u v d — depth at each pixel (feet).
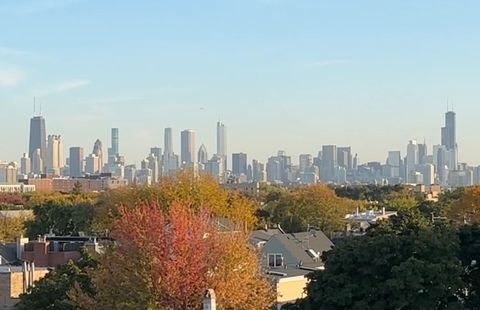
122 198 310.24
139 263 121.08
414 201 525.34
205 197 296.92
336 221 404.98
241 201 328.90
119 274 122.62
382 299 131.95
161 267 119.75
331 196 423.23
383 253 134.62
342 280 135.03
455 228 144.25
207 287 119.34
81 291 135.85
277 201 447.42
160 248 120.98
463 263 143.64
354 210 483.92
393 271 130.00
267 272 188.34
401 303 129.08
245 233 160.66
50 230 372.99
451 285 132.77
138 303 118.01
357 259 135.74
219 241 124.77
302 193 431.43
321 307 134.82
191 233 122.42
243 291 124.57
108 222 290.97
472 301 142.00
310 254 249.34
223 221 248.73
